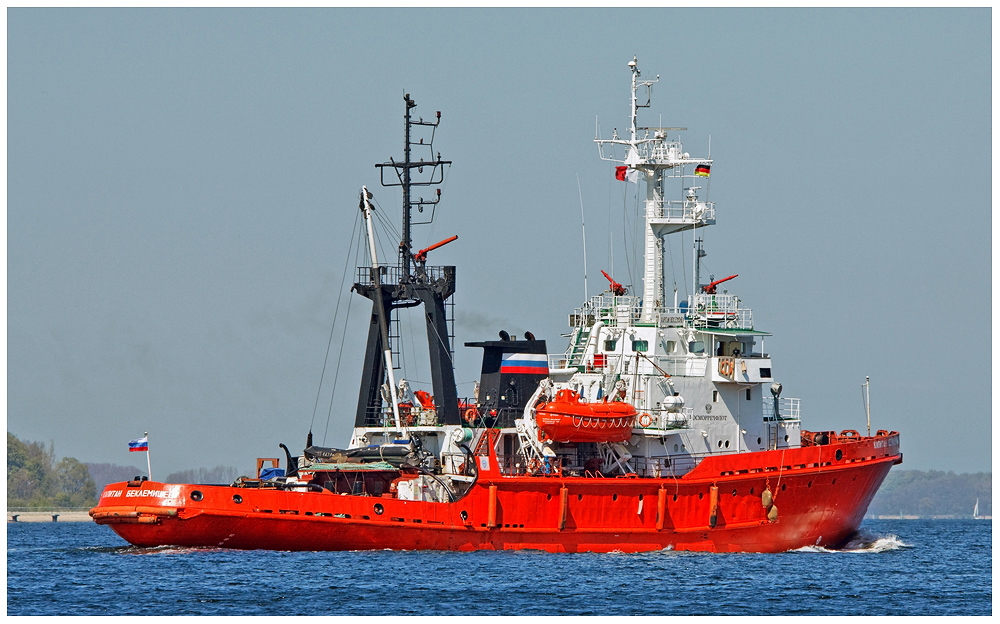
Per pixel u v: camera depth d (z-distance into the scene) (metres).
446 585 188.25
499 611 171.50
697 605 178.88
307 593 181.62
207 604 174.62
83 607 173.12
